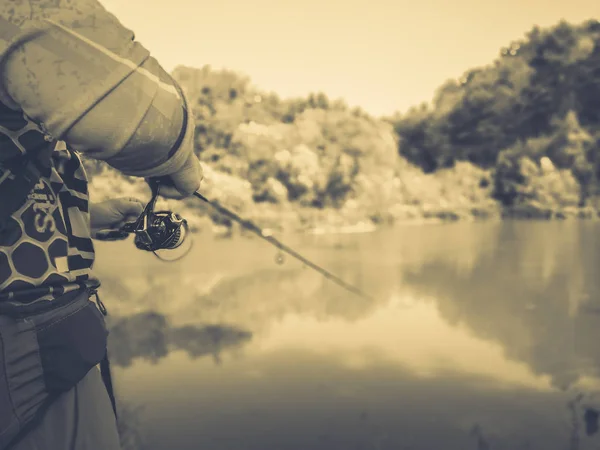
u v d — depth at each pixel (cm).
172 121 56
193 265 542
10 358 55
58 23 50
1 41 49
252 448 212
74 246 63
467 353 319
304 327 365
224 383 273
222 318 379
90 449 63
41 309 58
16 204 56
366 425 231
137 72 52
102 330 66
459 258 599
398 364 303
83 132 51
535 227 895
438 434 227
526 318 381
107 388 70
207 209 774
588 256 608
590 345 327
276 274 511
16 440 57
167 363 303
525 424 234
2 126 56
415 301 429
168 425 233
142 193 480
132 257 575
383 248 663
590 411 246
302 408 249
